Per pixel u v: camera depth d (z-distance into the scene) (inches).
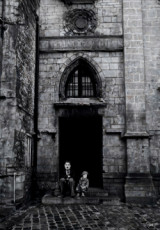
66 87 455.2
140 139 422.3
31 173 405.7
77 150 475.2
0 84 341.7
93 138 475.5
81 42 451.5
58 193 385.7
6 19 353.7
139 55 441.4
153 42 449.4
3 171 329.4
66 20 458.9
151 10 456.4
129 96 433.1
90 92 454.9
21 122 365.7
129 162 417.4
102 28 454.9
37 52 446.6
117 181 421.1
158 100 438.0
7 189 327.3
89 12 458.6
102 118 436.8
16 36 353.1
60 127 455.5
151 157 426.3
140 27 447.2
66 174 387.5
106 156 428.1
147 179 409.1
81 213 316.2
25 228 254.8
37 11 455.2
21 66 370.9
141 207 361.7
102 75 443.8
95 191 398.6
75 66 452.8
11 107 339.6
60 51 451.5
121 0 460.1
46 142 434.0
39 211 325.1
